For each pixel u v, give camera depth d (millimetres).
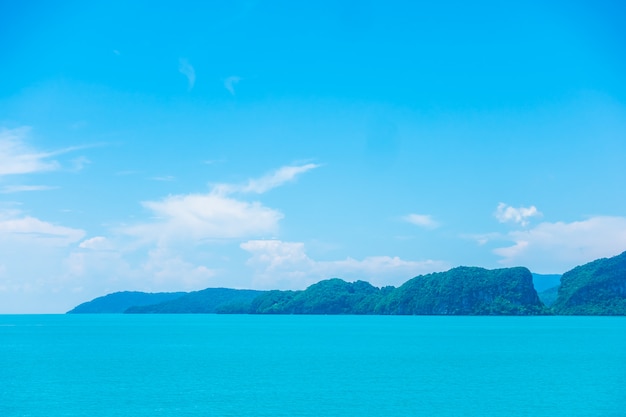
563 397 66000
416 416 57344
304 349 128625
